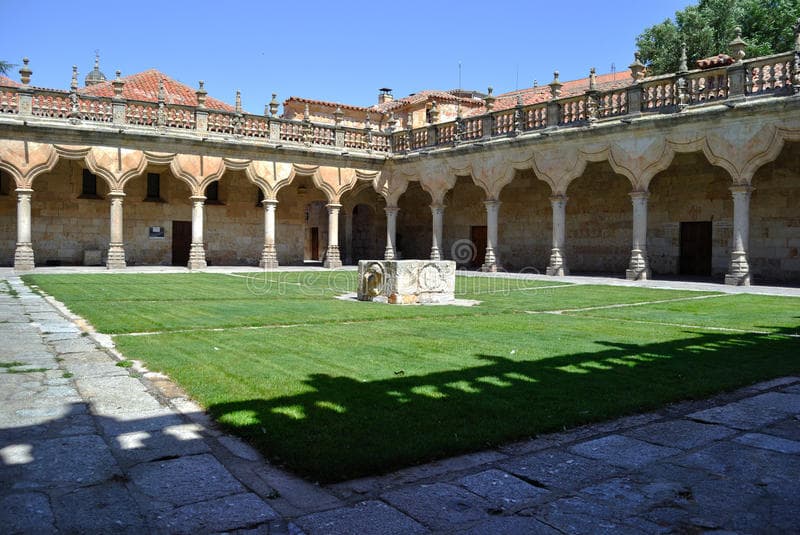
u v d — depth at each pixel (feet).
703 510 11.25
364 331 31.48
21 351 24.68
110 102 87.15
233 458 13.53
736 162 65.67
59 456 13.39
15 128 80.89
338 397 18.20
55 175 95.45
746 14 113.91
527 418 16.26
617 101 77.20
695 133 69.05
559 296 52.34
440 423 15.76
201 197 93.25
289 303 44.75
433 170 100.99
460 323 34.83
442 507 11.28
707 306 44.52
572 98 81.15
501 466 13.29
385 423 15.71
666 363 23.61
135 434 14.92
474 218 114.83
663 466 13.34
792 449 14.43
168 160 90.89
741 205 65.21
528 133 86.74
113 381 19.98
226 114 95.66
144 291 52.54
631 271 74.64
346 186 105.40
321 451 13.58
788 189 73.56
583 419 16.35
